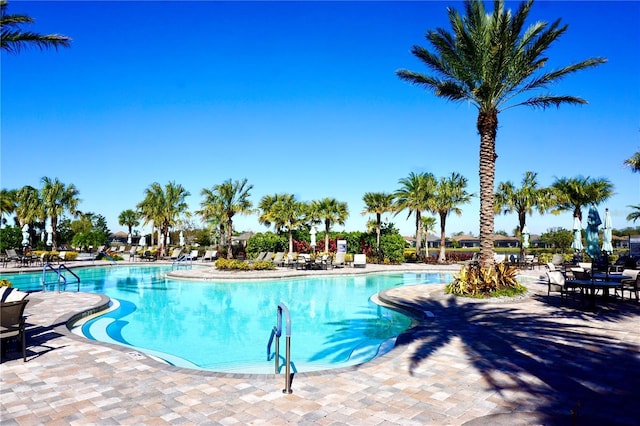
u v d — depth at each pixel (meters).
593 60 14.20
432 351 7.12
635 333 8.46
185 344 9.23
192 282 20.12
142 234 40.69
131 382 5.47
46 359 6.48
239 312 12.88
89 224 58.91
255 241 37.03
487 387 5.37
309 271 23.38
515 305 12.20
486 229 14.82
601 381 5.59
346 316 12.33
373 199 35.09
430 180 34.94
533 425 4.26
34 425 4.23
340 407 4.71
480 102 15.25
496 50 13.47
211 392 5.13
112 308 12.81
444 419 4.41
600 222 16.23
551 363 6.42
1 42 10.64
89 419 4.38
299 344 9.23
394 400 4.93
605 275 12.83
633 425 4.26
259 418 4.41
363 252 36.03
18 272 22.67
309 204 38.12
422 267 29.11
